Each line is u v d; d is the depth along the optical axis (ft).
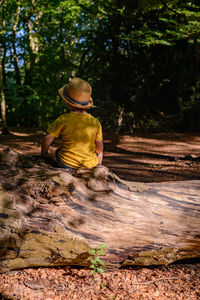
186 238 9.92
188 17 38.09
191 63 56.95
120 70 61.77
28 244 8.82
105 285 8.96
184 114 53.72
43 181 9.57
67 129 10.67
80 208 9.91
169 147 37.58
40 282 8.96
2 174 9.73
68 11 57.47
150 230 10.10
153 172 24.40
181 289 8.71
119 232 9.85
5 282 8.82
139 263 9.64
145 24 57.31
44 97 67.05
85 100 10.70
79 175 10.55
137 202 10.78
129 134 48.62
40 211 9.27
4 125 46.42
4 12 60.29
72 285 8.92
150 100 59.21
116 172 24.25
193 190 11.85
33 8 59.47
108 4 55.98
